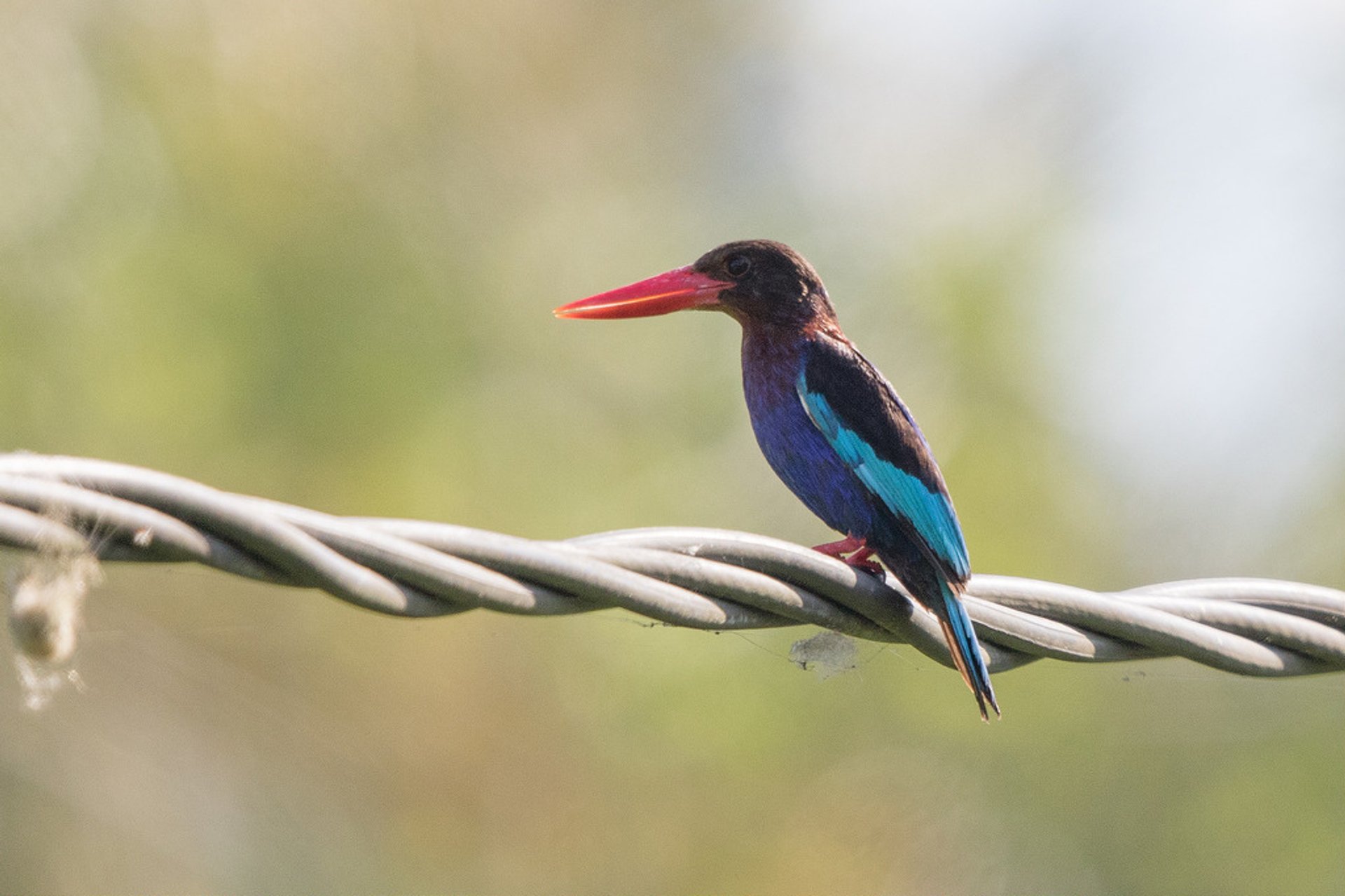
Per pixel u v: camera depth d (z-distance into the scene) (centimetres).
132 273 1222
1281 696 1415
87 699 1270
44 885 1246
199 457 1227
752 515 1395
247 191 1278
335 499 1256
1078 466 1431
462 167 1388
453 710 1287
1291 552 1484
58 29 1221
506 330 1388
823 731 1286
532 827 1282
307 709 1295
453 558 466
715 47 1606
